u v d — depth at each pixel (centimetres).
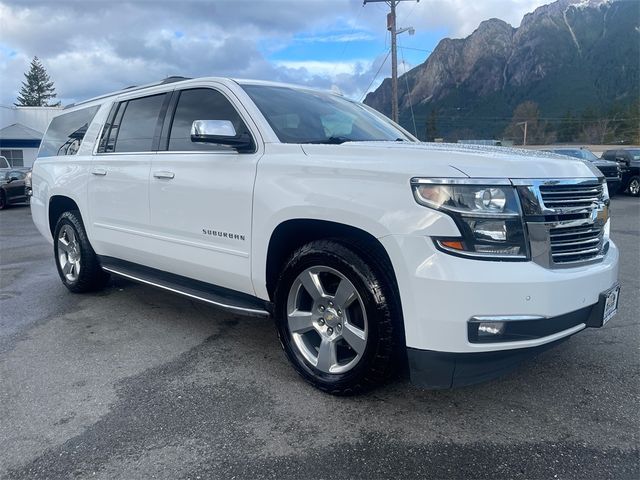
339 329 310
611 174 1748
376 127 428
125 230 452
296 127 368
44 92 8600
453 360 262
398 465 249
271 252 337
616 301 319
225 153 366
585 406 304
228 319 468
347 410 300
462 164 271
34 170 604
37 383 338
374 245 291
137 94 466
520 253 264
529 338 265
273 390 326
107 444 267
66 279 552
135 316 476
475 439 270
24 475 242
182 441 269
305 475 242
